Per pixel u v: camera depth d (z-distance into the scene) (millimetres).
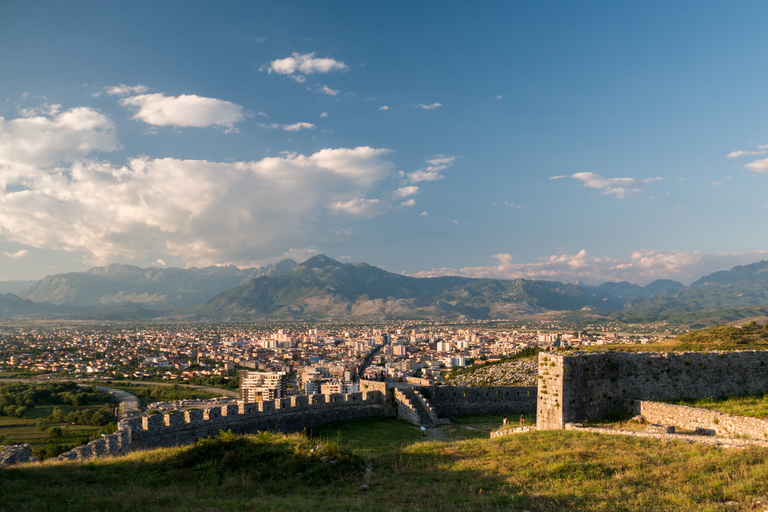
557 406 33500
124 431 30938
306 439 29547
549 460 24062
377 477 23844
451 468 24828
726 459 21188
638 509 16609
